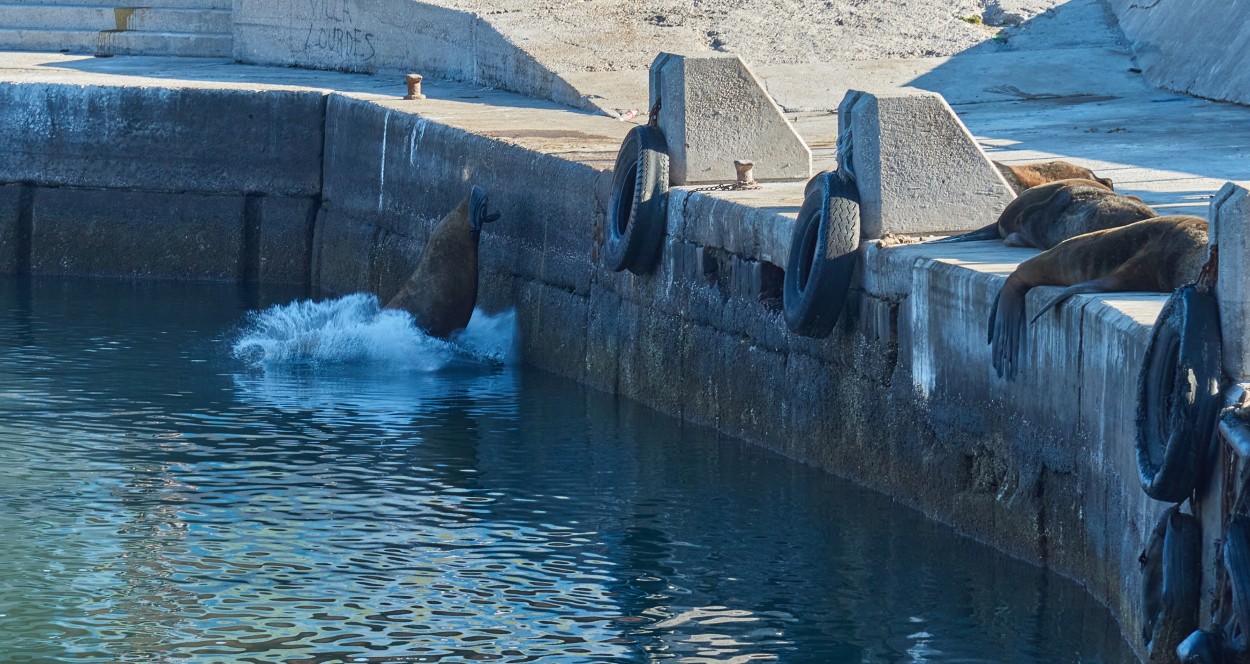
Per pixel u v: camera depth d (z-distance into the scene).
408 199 22.86
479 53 26.80
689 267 16.48
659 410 17.09
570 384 18.53
